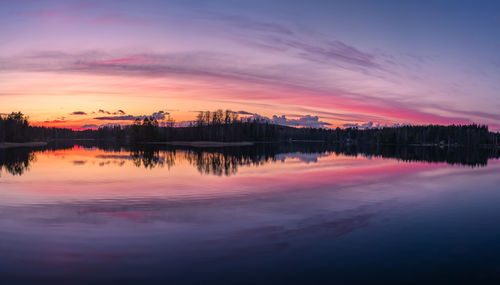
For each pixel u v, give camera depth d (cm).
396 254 776
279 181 1961
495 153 7181
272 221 1049
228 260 736
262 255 764
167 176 2166
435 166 3186
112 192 1561
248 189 1666
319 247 818
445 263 726
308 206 1275
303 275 664
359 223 1035
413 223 1042
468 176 2342
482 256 765
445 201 1398
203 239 871
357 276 661
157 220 1054
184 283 629
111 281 638
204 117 12850
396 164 3381
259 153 5422
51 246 816
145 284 625
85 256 755
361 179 2098
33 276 658
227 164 3139
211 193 1544
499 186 1850
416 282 639
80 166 2880
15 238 873
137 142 14088
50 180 1970
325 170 2653
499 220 1087
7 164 3098
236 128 13000
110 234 909
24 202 1330
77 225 995
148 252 780
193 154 4941
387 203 1346
